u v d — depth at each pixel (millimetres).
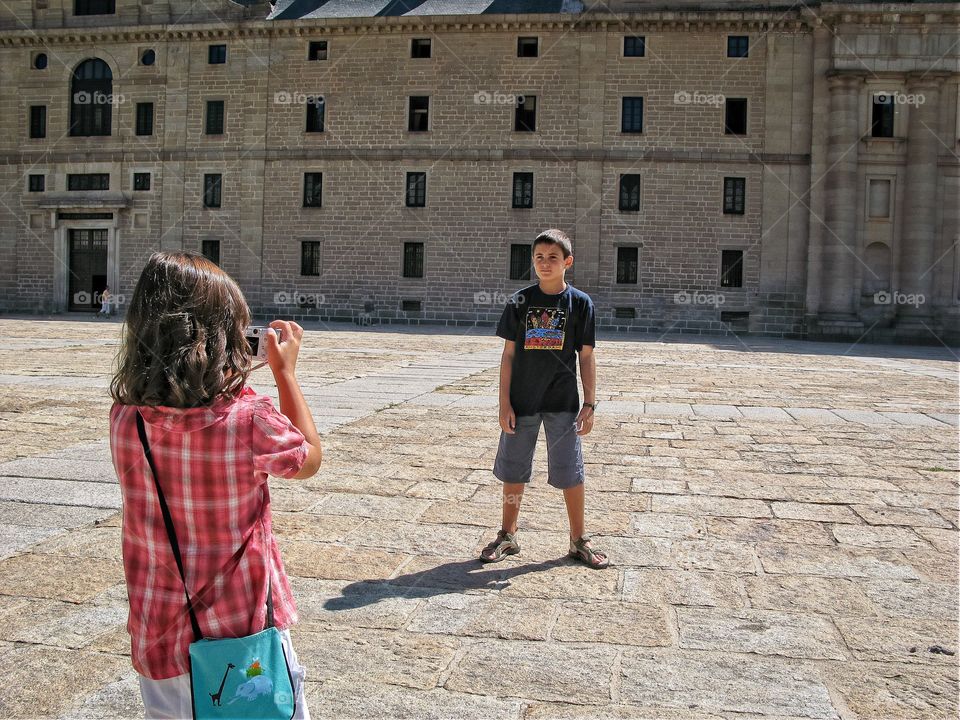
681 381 15938
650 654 3670
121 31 39719
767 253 36031
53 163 40906
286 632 2201
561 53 36906
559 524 5719
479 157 37469
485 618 4055
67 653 3619
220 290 2133
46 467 7129
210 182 39719
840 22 34938
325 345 24297
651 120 36469
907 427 10305
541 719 3098
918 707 3213
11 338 23938
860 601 4340
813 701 3254
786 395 13797
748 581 4633
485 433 9352
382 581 4555
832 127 35219
